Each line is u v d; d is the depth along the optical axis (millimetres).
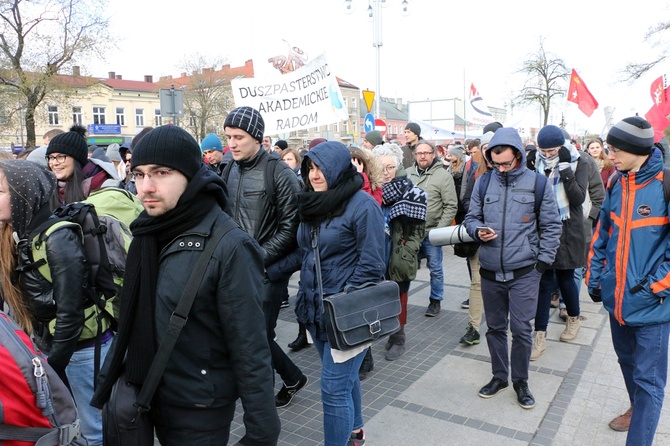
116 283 2602
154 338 1725
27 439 1414
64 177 3461
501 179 3734
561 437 3273
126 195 3053
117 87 52656
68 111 28625
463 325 5391
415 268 4402
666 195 2814
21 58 24562
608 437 3264
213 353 1762
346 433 2721
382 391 3943
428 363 4457
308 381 4152
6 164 2199
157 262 1754
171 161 1653
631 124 2848
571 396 3809
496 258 3678
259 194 3500
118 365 1782
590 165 5277
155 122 55625
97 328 2580
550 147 4422
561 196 4461
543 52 29344
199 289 1685
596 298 3334
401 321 4570
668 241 2824
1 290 2121
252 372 1749
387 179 4309
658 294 2807
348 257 2826
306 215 2850
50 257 2291
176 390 1732
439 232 4293
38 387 1401
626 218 2955
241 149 3488
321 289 2773
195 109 44312
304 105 6027
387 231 4395
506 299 3785
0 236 2150
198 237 1722
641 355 2916
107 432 1758
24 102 25156
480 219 3848
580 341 4871
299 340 4848
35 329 2451
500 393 3879
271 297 3510
